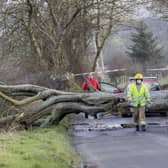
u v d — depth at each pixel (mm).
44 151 14031
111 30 57125
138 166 13422
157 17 54031
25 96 25578
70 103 23969
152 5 50594
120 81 82188
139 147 17281
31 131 21250
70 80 39938
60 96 23828
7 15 40312
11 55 41062
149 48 106062
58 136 19375
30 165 11766
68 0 43281
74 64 50344
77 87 40031
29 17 40719
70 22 43531
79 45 51062
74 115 33125
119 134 21938
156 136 20578
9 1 40188
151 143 18297
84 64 54594
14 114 24188
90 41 55188
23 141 16141
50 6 42781
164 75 79812
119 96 25031
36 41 42312
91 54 60531
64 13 44312
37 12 42250
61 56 43406
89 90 34875
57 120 23969
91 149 17203
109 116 31797
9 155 12672
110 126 25516
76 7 42969
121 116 31047
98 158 15086
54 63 42750
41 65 41656
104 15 47812
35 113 22953
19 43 42281
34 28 42406
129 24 55031
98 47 56844
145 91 23641
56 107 23609
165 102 28328
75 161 14406
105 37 56500
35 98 23594
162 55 107562
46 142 16547
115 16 49531
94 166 13648
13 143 15477
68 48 49500
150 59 105375
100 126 25609
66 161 13867
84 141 19562
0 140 16203
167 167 13102
